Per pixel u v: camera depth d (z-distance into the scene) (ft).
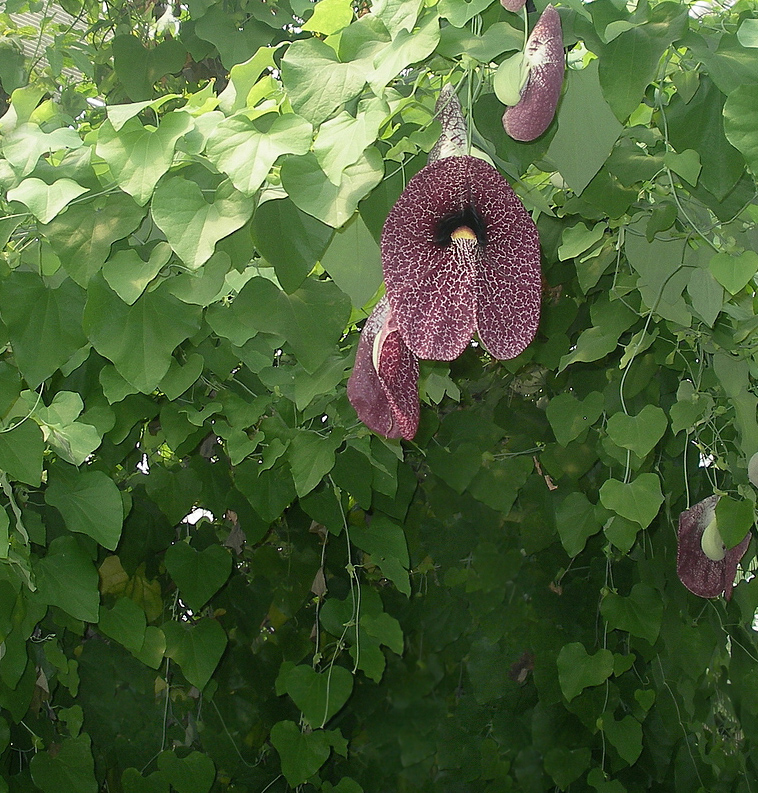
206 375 5.31
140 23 6.72
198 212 4.05
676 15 3.99
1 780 5.38
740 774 6.40
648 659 5.99
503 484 5.78
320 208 3.95
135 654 5.29
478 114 4.16
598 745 6.20
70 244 4.25
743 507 4.99
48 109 4.66
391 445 5.27
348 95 3.88
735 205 4.40
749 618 6.15
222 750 5.66
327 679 5.56
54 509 5.28
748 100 3.86
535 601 5.98
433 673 6.28
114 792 5.73
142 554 5.49
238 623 5.72
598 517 5.38
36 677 5.44
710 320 4.89
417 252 3.41
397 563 5.56
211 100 4.25
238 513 5.42
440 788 6.25
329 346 4.58
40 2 6.73
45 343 4.42
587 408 5.38
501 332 3.41
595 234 4.66
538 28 3.58
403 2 3.89
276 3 5.87
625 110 3.99
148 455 5.52
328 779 6.11
